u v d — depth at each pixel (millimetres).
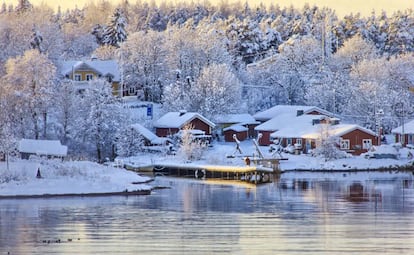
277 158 116562
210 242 58000
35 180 85688
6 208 74375
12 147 97938
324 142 122000
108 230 62906
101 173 98750
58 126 127875
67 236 60469
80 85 156250
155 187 94125
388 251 54812
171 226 64688
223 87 148500
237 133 147000
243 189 92625
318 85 160625
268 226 64562
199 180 105438
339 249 55438
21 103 121938
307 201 80688
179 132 134250
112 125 125125
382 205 77188
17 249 55938
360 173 114000
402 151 124438
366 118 146875
